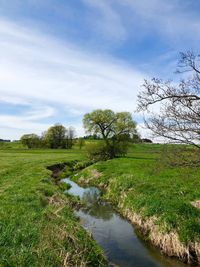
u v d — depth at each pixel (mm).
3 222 12953
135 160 50125
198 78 13367
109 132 68062
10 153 88000
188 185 22797
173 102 13500
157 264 13812
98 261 12477
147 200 19703
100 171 39562
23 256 9930
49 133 139750
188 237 14398
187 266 13641
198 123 13203
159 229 15883
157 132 13711
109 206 24750
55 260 10422
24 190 21953
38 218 14242
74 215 19438
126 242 16406
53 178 37906
